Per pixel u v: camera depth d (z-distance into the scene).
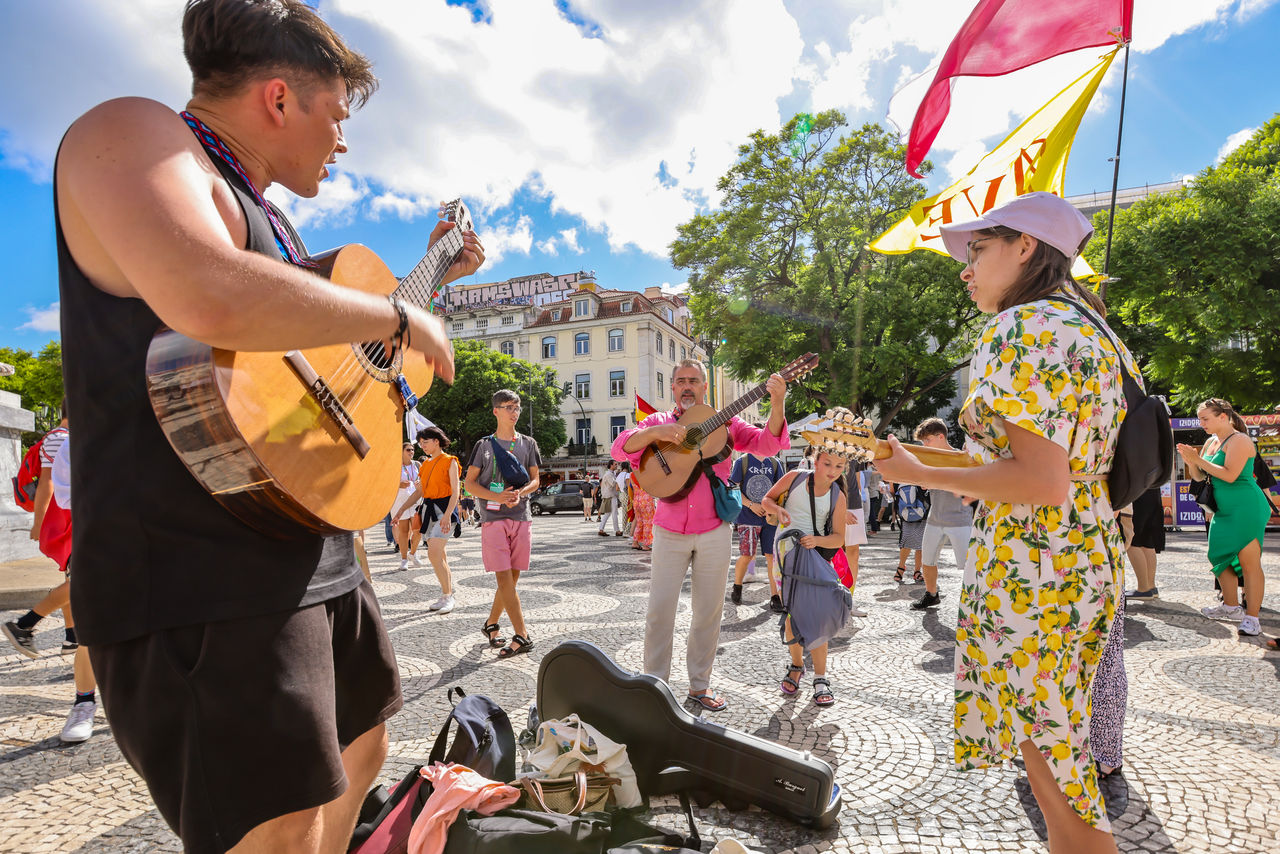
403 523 9.36
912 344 20.95
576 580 8.09
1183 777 2.68
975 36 3.00
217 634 0.99
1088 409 1.42
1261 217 16.08
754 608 6.46
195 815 0.96
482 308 53.25
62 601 3.38
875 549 11.60
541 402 44.09
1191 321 16.73
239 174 1.14
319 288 0.96
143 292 0.85
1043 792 1.48
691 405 3.82
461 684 4.00
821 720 3.41
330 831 1.34
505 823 1.84
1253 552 4.97
